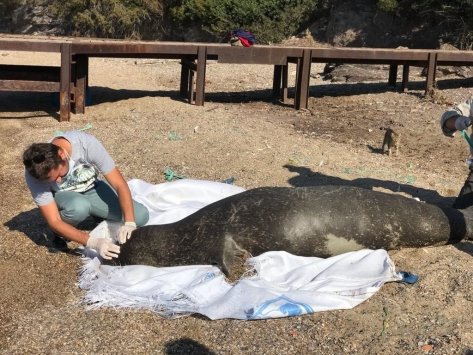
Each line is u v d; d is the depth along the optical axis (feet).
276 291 15.12
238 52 38.78
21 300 15.49
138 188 21.35
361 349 13.43
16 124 33.81
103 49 35.60
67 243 18.54
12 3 89.56
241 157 26.84
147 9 87.10
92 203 17.61
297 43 80.48
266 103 42.32
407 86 45.73
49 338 13.84
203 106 38.91
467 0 70.38
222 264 16.01
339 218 16.69
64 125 33.58
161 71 56.08
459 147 31.22
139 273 16.12
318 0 85.20
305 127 34.86
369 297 15.29
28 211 21.20
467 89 46.16
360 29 79.56
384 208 17.22
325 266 16.21
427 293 15.64
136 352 13.38
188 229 16.70
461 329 14.08
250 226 16.37
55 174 15.42
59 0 88.33
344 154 28.48
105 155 16.79
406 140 32.42
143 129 31.83
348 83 50.78
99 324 14.37
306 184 23.62
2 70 34.68
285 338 13.78
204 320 14.49
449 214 17.98
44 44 33.83
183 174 24.80
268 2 81.25
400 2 76.89
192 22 87.04
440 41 74.59
